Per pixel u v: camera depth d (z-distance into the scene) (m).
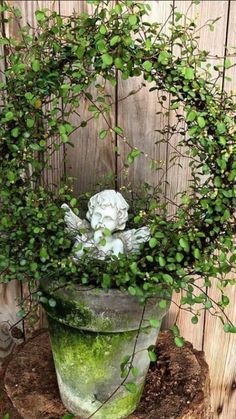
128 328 0.84
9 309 1.25
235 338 1.31
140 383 0.95
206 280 0.82
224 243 0.81
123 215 0.91
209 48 1.10
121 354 0.88
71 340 0.89
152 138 1.15
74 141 1.16
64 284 0.82
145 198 1.06
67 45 0.84
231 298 1.25
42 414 0.96
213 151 0.81
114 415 0.94
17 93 0.83
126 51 0.76
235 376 1.35
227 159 0.79
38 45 0.83
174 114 1.13
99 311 0.82
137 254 0.86
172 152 1.10
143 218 0.94
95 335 0.86
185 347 1.15
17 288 1.23
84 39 0.78
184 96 0.83
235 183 0.81
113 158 1.17
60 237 0.86
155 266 0.84
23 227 0.86
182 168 1.16
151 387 1.03
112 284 0.82
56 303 0.86
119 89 1.12
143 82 1.09
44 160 1.12
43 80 0.83
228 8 1.08
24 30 0.89
